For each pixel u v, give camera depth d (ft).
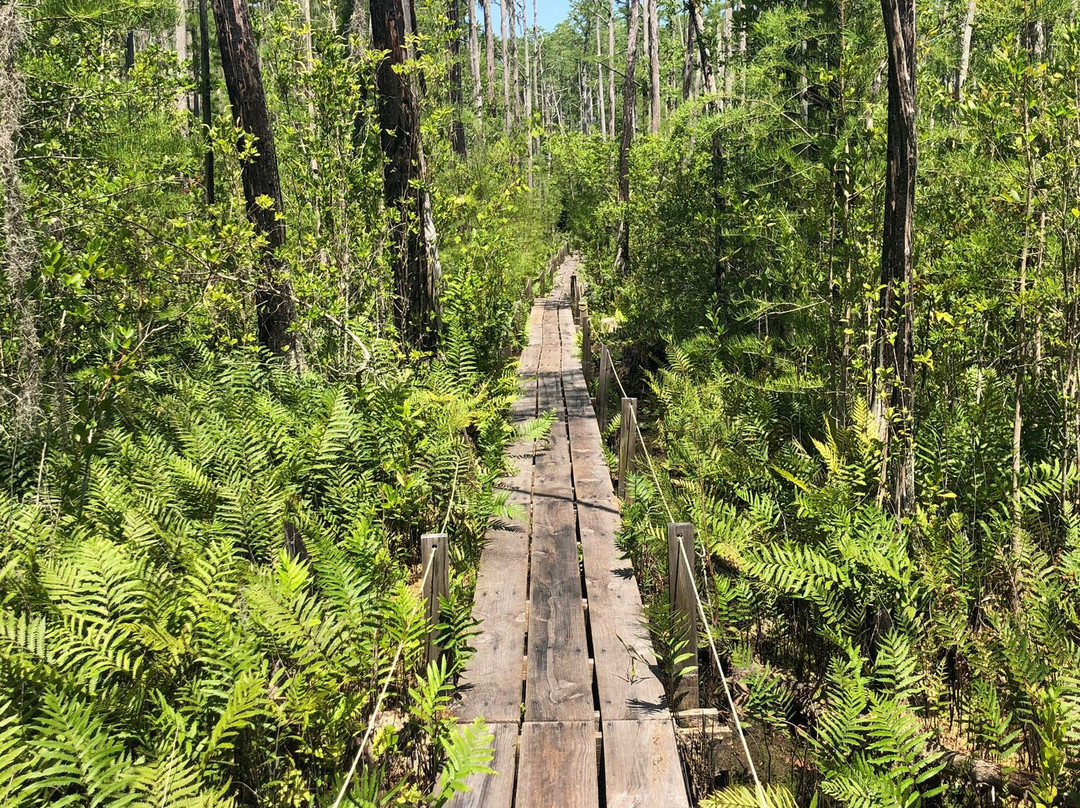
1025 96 15.06
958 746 11.34
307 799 9.65
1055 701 9.48
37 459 17.49
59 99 26.94
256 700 8.97
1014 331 18.22
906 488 14.32
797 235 22.65
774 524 15.30
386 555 13.60
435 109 29.53
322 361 26.48
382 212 26.86
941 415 17.15
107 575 11.19
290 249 25.71
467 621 13.51
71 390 19.75
